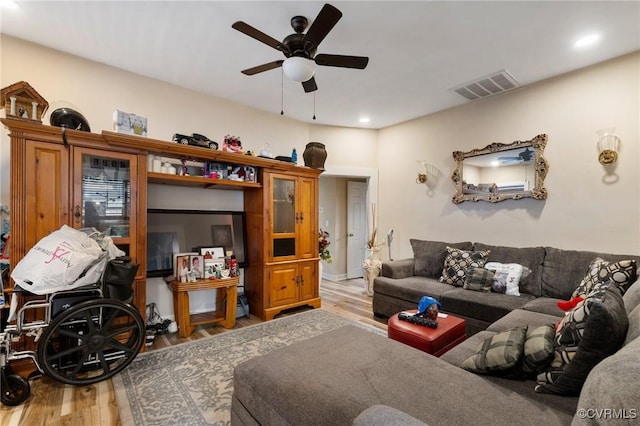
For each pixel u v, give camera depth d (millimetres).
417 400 1206
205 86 3547
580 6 2145
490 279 3139
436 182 4402
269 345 2873
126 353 2273
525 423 1075
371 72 3184
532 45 2664
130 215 2686
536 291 2986
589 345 1163
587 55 2822
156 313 3295
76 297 2230
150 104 3332
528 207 3457
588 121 3020
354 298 4621
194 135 3184
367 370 1442
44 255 1977
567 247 3162
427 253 3979
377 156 5258
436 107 4180
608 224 2902
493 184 3744
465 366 1577
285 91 3680
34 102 2289
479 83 3430
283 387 1335
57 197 2367
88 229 2367
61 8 2234
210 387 2150
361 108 4238
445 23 2365
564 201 3184
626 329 1174
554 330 1511
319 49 2744
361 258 6277
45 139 2324
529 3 2125
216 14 2299
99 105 3020
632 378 771
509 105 3615
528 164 3439
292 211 3932
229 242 3740
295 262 3889
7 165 2539
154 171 2902
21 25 2434
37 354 1931
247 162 3467
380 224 5207
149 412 1866
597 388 820
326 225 6055
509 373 1459
